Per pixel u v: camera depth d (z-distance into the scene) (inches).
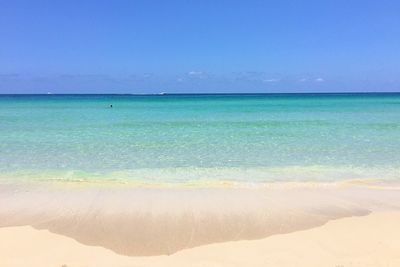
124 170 455.2
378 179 411.5
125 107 2004.2
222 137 719.7
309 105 2148.1
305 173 437.7
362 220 284.0
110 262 215.0
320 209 311.7
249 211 307.0
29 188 376.5
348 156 531.8
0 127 892.6
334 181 403.9
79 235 258.7
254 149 589.6
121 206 320.5
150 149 592.4
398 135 731.4
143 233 261.9
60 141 672.4
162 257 222.5
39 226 275.3
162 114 1412.4
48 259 218.7
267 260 215.8
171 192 364.2
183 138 711.1
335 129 834.8
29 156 534.9
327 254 222.7
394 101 2748.5
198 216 295.6
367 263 209.2
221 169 458.9
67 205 323.6
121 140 686.5
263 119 1135.0
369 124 944.3
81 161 503.8
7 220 287.4
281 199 340.5
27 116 1278.3
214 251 230.4
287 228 269.3
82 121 1068.5
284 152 563.5
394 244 236.7
